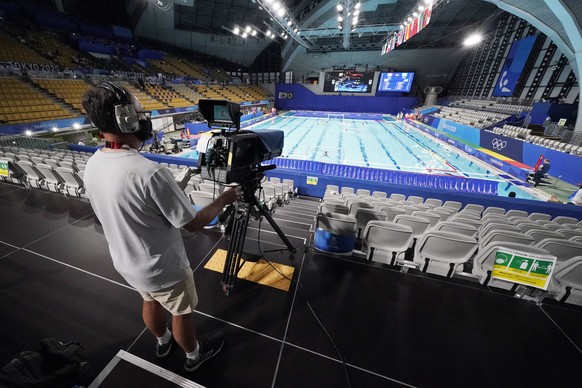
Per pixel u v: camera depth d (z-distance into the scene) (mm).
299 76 31031
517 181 9461
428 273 2475
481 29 21156
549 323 1989
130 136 997
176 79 22641
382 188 5891
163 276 1122
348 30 20625
